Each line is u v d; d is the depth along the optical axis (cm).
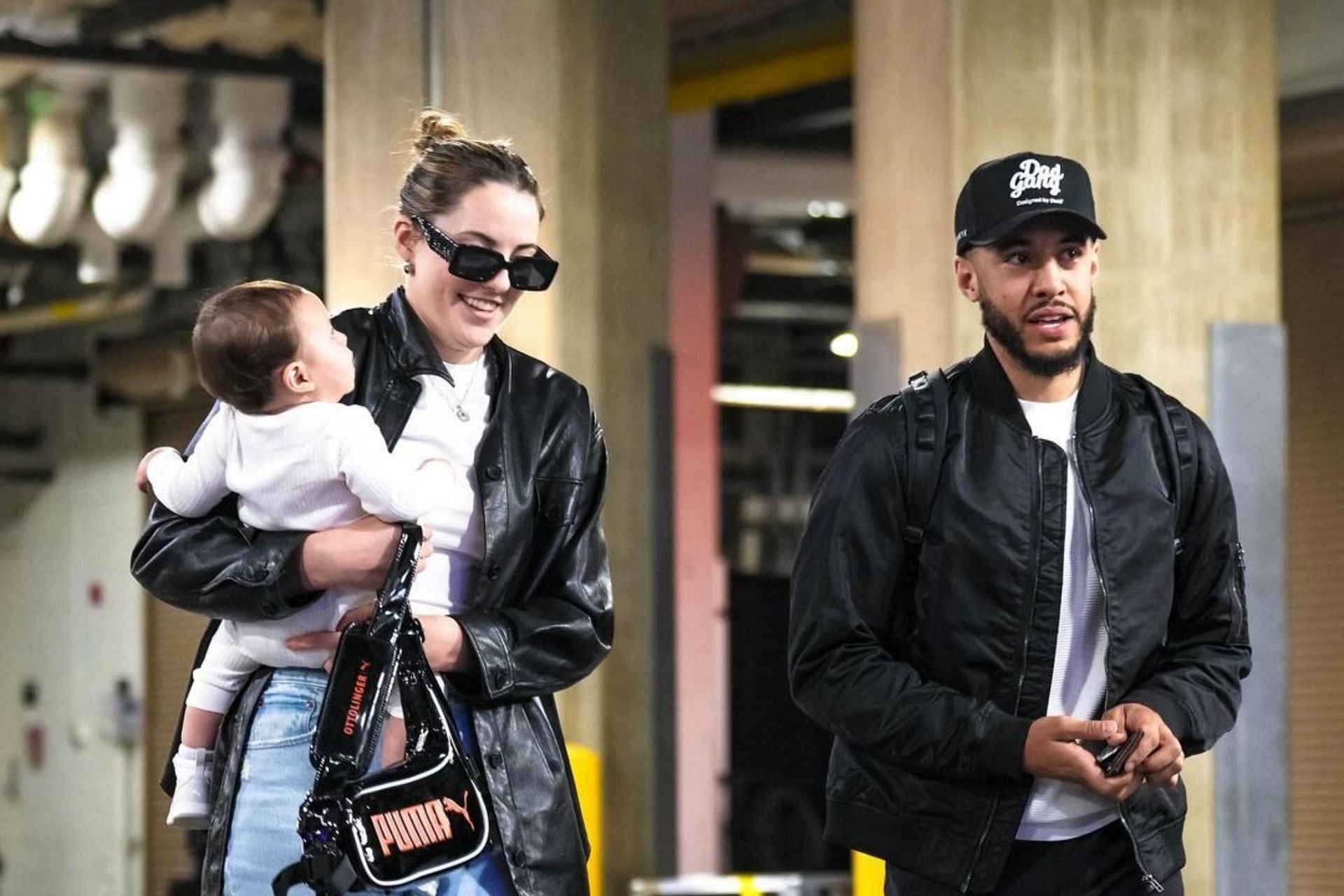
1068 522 371
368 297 883
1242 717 776
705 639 1491
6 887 1864
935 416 375
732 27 1167
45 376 1762
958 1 766
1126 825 364
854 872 746
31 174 1233
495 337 359
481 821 325
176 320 1592
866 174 805
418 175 345
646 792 948
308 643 331
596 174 916
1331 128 1016
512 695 338
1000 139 771
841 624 372
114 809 1783
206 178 1218
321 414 329
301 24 1062
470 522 344
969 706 361
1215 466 382
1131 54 789
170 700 1739
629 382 946
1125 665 369
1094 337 781
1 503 1867
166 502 341
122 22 1064
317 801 314
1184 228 793
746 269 1614
